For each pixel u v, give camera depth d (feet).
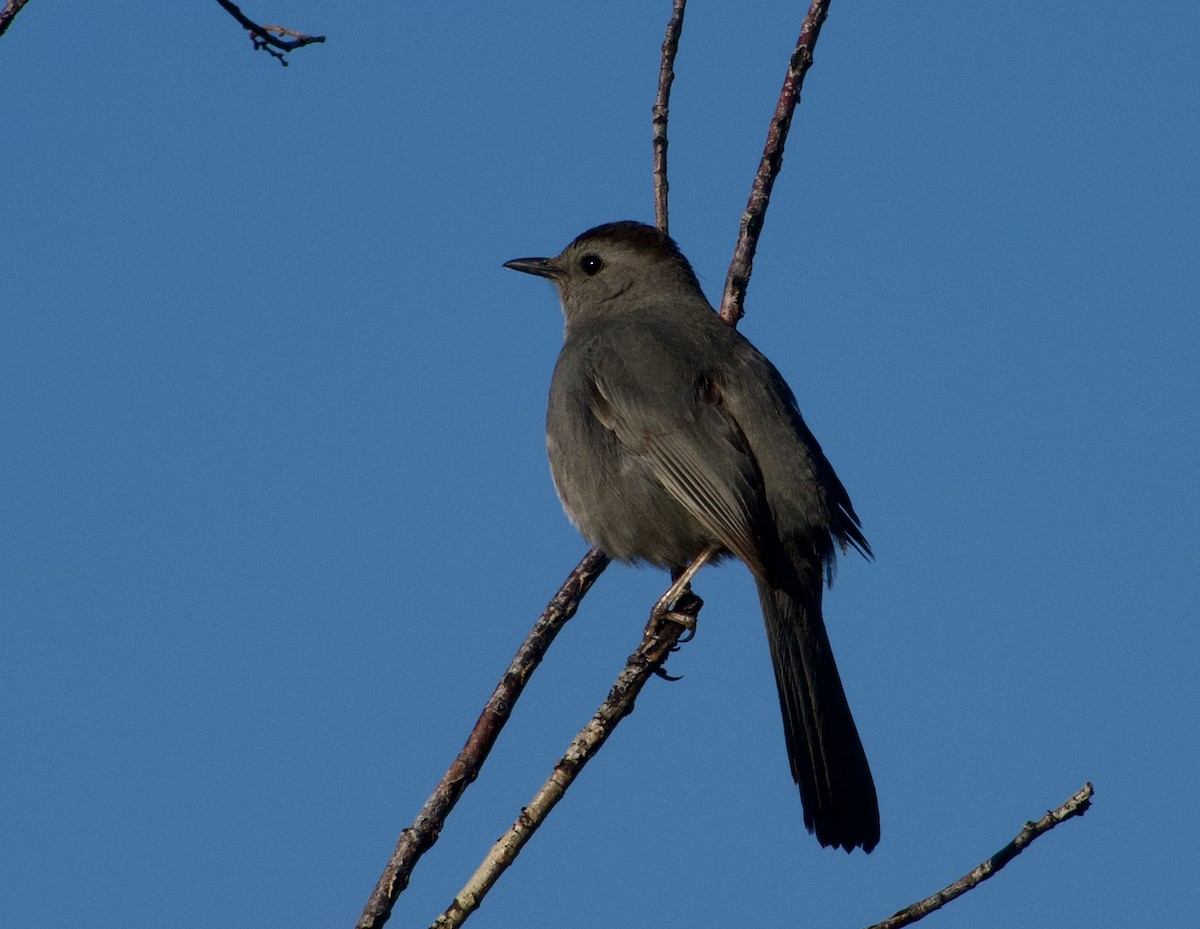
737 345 39.88
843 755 34.12
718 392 38.45
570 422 39.81
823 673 35.27
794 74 38.68
